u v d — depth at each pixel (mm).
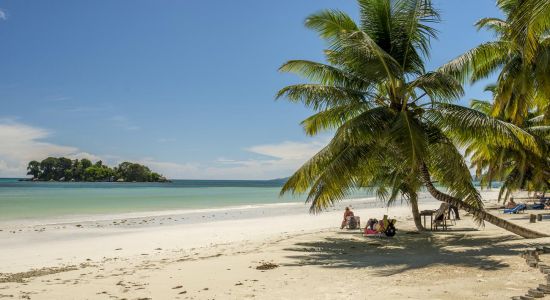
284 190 13805
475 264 10656
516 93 16328
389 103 14969
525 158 22094
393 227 18641
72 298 8438
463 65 13086
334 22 14664
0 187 113125
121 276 10703
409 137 12430
